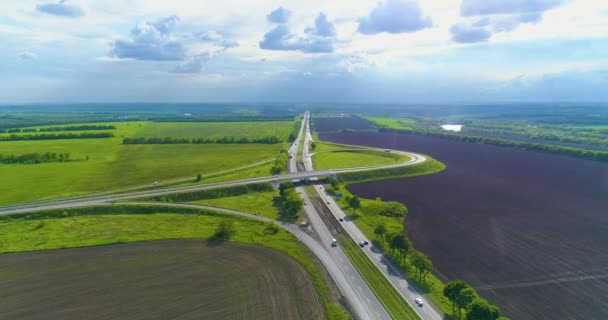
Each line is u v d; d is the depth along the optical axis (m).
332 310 85.38
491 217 153.25
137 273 103.12
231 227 133.50
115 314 84.94
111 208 155.88
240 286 96.38
